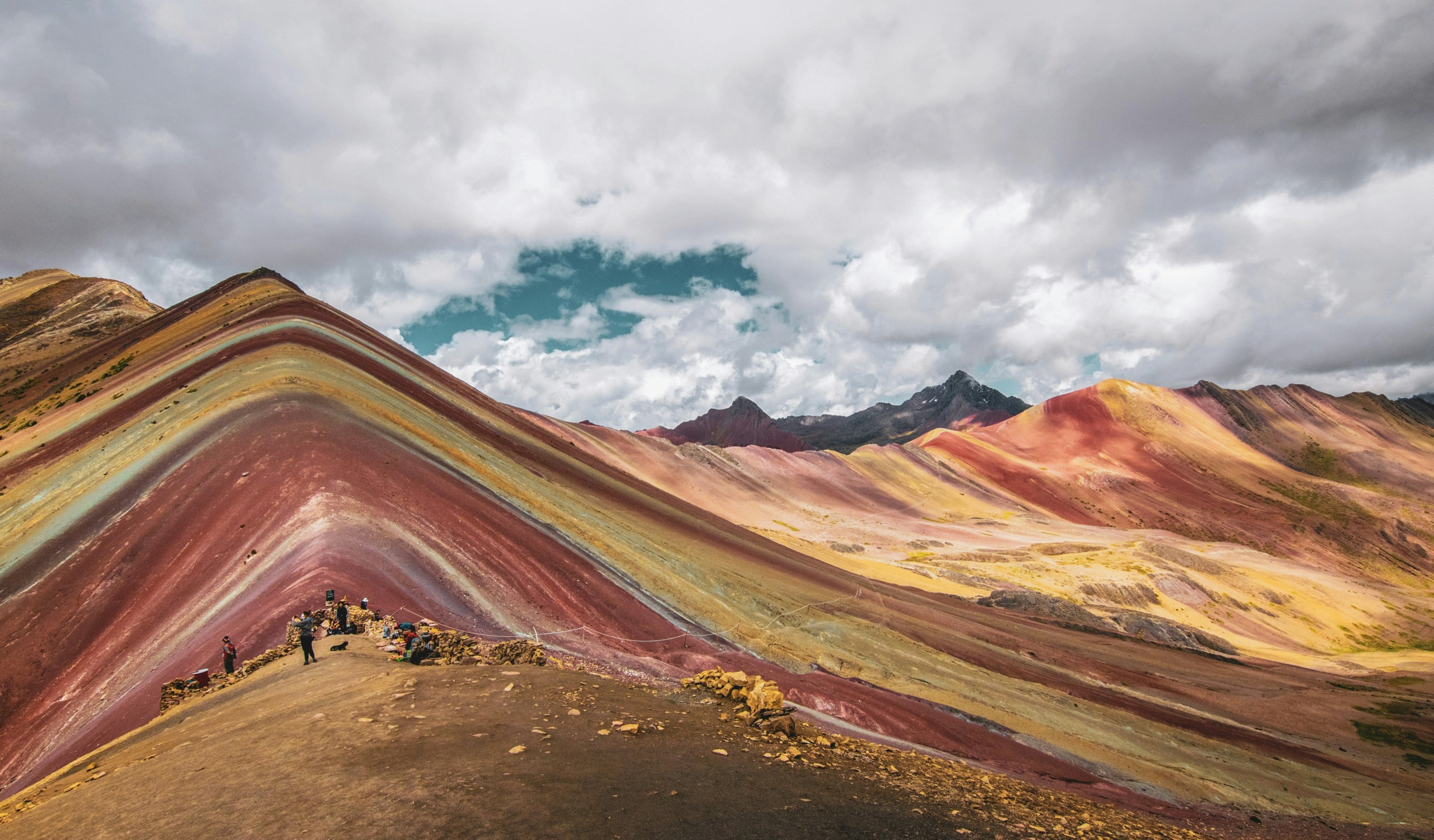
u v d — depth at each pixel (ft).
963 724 135.23
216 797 38.73
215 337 267.39
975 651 204.33
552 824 35.88
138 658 99.71
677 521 283.18
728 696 69.00
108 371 297.74
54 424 231.91
